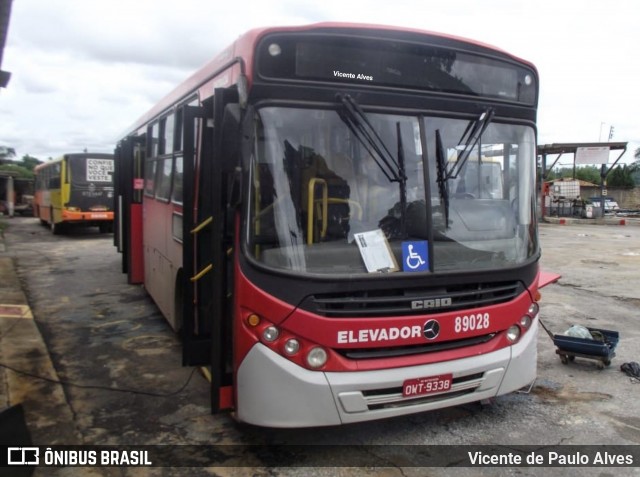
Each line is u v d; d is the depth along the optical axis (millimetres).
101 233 21234
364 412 3518
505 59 4180
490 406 4754
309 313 3424
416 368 3607
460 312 3754
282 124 3537
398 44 3795
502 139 4203
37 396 4824
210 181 4312
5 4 4488
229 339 3840
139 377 5406
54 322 7457
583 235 20359
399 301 3578
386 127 3756
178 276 5617
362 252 3604
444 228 3857
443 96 3924
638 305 8766
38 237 19672
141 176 8547
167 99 6504
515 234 4199
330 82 3625
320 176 3598
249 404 3539
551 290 9945
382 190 3711
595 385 5270
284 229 3518
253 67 3467
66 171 19125
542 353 6258
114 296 9094
